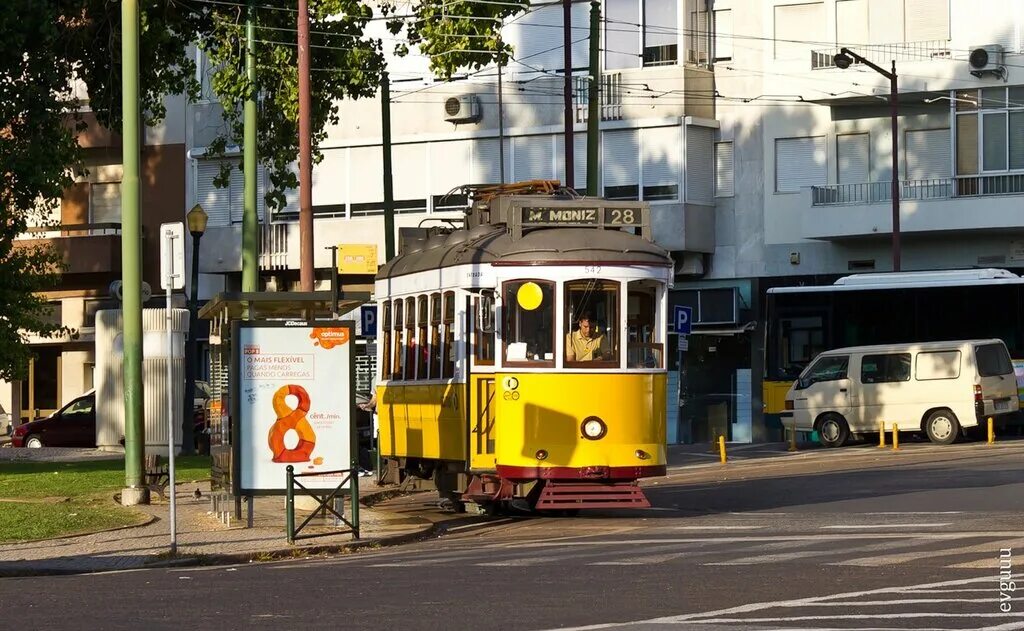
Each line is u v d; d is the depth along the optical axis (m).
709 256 52.78
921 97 49.00
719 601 13.68
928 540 18.69
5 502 25.47
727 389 52.09
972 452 36.38
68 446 49.81
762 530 20.92
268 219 57.03
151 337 39.78
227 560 18.97
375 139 55.59
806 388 43.59
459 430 23.97
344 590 15.12
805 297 46.53
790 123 51.50
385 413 28.45
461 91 54.50
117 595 15.12
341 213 56.28
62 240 58.91
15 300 49.25
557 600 13.97
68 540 20.69
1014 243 48.72
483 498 23.50
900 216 48.81
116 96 38.03
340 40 37.28
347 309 23.55
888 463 34.16
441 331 24.98
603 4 52.97
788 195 51.56
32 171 36.62
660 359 23.58
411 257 27.75
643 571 16.22
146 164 58.84
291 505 20.31
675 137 51.75
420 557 18.72
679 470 36.72
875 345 43.00
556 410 22.95
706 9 52.47
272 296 21.62
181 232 19.56
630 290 23.39
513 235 23.62
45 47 36.75
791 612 12.87
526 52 53.88
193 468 33.31
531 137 53.91
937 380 41.69
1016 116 47.88
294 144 38.56
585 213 23.98
